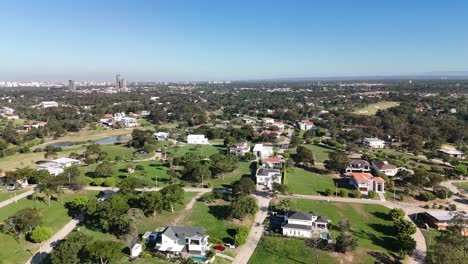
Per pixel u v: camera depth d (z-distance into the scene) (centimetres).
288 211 10562
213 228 10012
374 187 13100
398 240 9000
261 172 14188
